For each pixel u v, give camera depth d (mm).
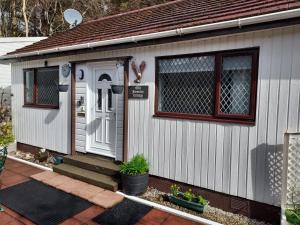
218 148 4180
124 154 5324
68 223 3795
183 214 4012
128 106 5285
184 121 4527
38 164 6500
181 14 5316
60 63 6598
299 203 3512
